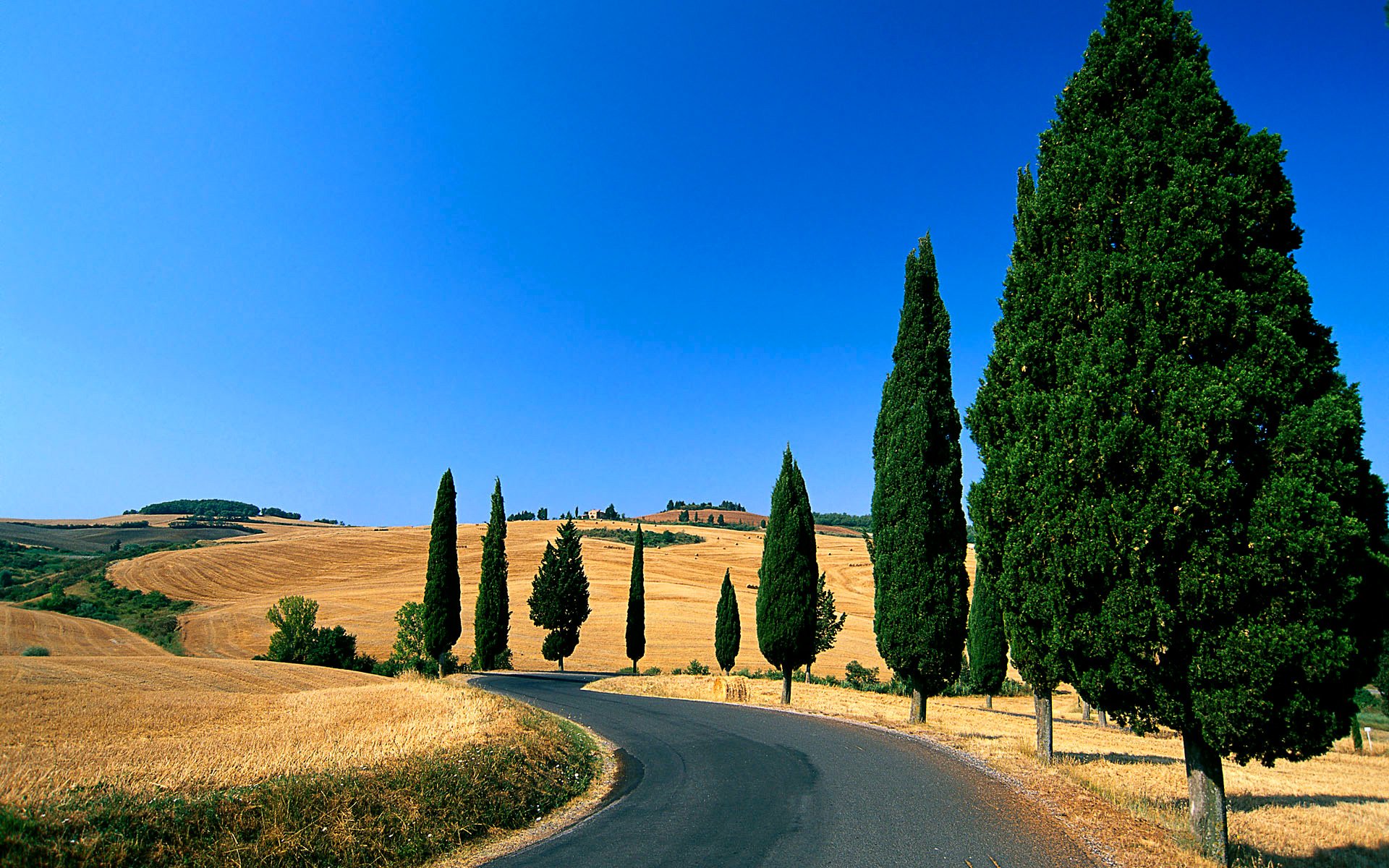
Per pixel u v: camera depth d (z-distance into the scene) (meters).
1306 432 7.29
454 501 43.66
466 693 19.42
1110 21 9.75
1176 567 7.80
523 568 101.00
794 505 26.48
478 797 9.95
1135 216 8.68
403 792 9.15
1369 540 7.54
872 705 25.92
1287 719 7.40
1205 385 7.70
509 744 12.15
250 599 79.12
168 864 6.80
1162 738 24.44
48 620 58.25
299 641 41.19
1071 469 8.62
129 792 7.93
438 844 8.66
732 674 41.16
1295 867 10.13
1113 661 8.41
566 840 9.14
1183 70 8.88
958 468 19.56
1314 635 7.13
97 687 19.23
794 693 30.45
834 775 12.51
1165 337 8.22
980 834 8.80
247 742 11.91
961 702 36.91
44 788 7.92
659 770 13.77
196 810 7.52
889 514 19.36
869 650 64.88
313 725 14.26
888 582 19.20
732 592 43.97
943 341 19.94
